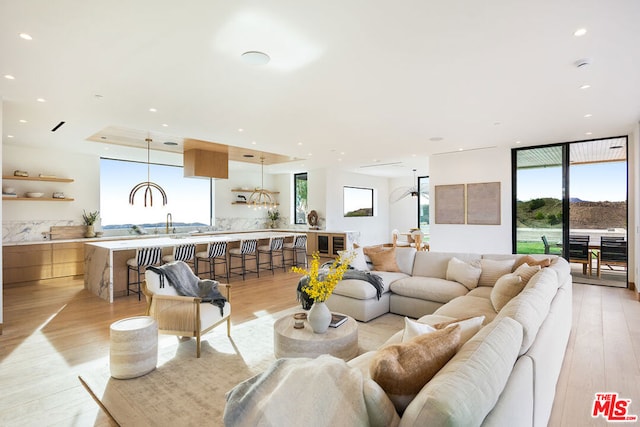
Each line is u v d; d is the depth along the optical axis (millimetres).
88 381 2646
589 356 3113
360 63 2916
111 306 4668
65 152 6941
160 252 5250
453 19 2262
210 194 9617
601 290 5730
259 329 3793
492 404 1139
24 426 2135
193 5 2086
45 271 6277
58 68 2957
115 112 4211
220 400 2383
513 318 1720
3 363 2967
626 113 4430
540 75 3184
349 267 4570
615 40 2539
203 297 3553
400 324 3965
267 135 5531
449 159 7422
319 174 9969
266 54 2734
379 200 11938
